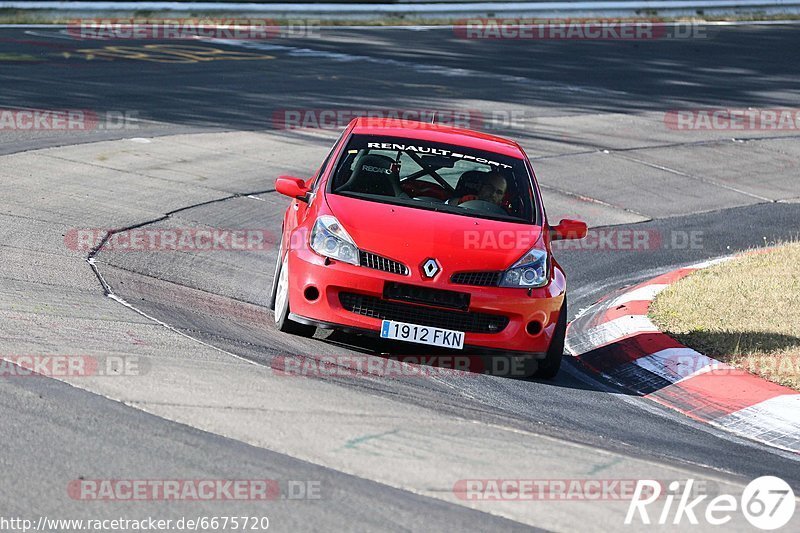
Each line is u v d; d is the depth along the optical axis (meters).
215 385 21.53
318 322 25.98
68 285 28.91
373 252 25.91
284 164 52.59
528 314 26.19
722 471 21.25
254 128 59.91
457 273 25.91
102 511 15.45
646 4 127.69
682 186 59.94
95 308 26.72
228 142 55.75
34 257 31.58
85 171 45.72
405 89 77.12
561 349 27.22
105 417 19.02
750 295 36.12
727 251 47.41
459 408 22.92
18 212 37.25
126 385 20.80
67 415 18.86
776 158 69.06
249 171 50.31
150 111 61.03
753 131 75.81
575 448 21.06
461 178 29.62
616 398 26.67
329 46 94.44
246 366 23.38
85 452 17.39
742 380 27.55
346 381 23.58
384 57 90.88
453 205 28.78
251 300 31.78
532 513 17.11
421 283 25.59
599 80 90.00
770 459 22.91
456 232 27.03
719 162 66.44
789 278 38.84
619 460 20.61
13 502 15.38
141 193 43.44
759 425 25.30
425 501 17.06
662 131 73.06
